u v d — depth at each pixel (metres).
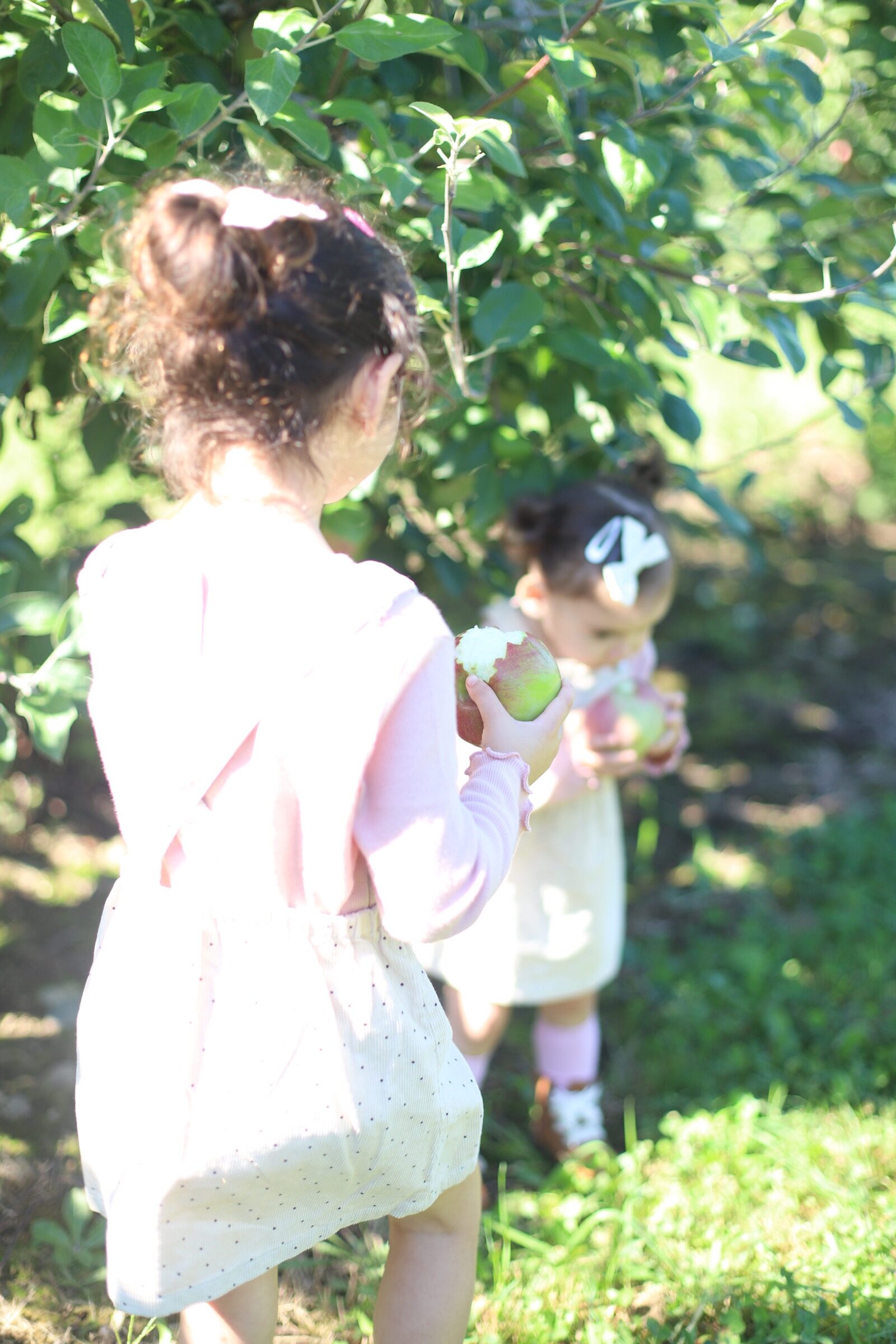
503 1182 2.32
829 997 2.84
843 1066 2.62
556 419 2.31
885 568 5.85
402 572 2.49
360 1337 1.88
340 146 1.83
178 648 1.24
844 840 3.54
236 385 1.17
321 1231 1.37
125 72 1.59
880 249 2.33
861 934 3.12
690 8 1.97
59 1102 2.31
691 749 4.24
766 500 5.98
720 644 5.02
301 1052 1.26
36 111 1.58
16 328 1.80
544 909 2.23
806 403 7.00
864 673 4.87
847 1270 1.92
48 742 1.86
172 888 1.27
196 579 1.25
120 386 1.80
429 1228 1.50
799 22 2.04
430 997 1.37
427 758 1.20
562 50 1.62
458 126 1.60
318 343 1.17
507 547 2.28
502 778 1.36
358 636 1.19
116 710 1.27
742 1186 2.20
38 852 3.22
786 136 2.28
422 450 2.33
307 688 1.19
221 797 1.23
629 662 2.28
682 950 3.12
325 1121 1.27
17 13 1.65
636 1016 2.82
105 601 1.30
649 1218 2.12
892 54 2.38
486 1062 2.37
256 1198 1.30
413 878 1.19
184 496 1.35
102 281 1.81
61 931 2.89
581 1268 2.02
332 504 2.21
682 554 5.67
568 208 2.06
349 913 1.28
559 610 2.15
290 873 1.25
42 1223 1.96
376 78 2.02
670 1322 1.90
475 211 1.88
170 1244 1.29
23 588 2.17
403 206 1.94
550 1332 1.87
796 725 4.43
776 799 3.93
